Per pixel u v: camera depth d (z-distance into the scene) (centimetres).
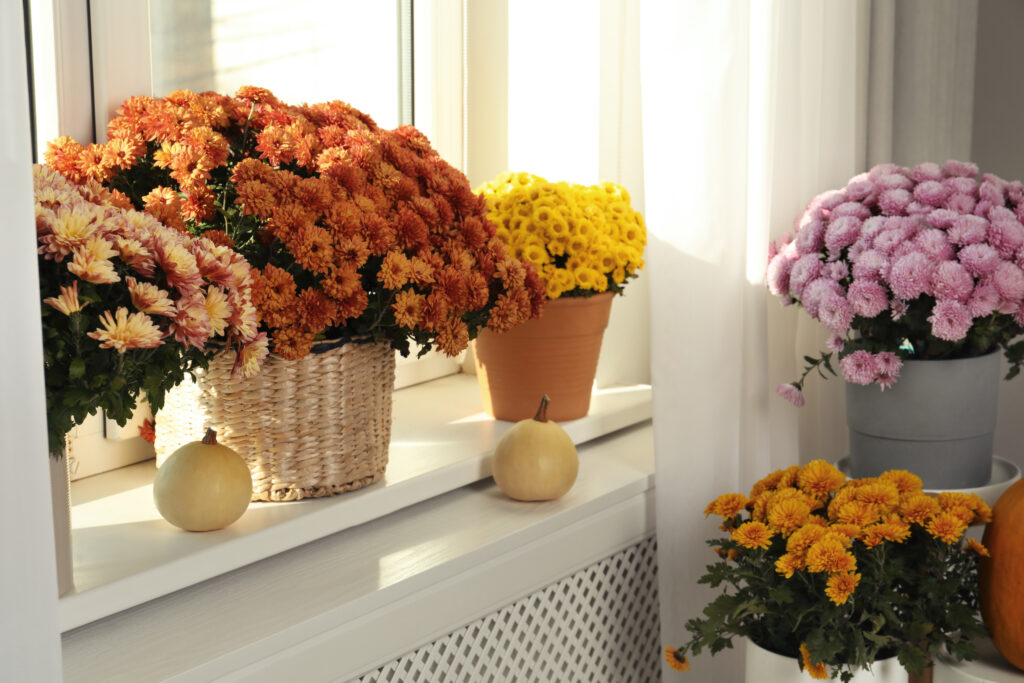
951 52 206
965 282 144
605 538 154
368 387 129
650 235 152
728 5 149
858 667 127
